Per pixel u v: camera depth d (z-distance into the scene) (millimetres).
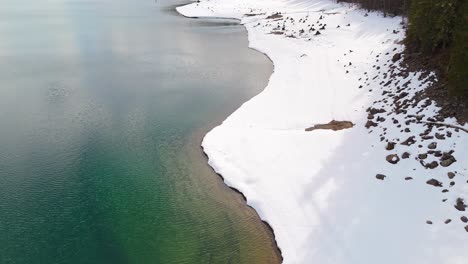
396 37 38156
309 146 24391
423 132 21391
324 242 17109
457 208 16578
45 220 19438
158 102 33875
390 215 17516
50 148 26359
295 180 21531
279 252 17344
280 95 33500
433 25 27344
